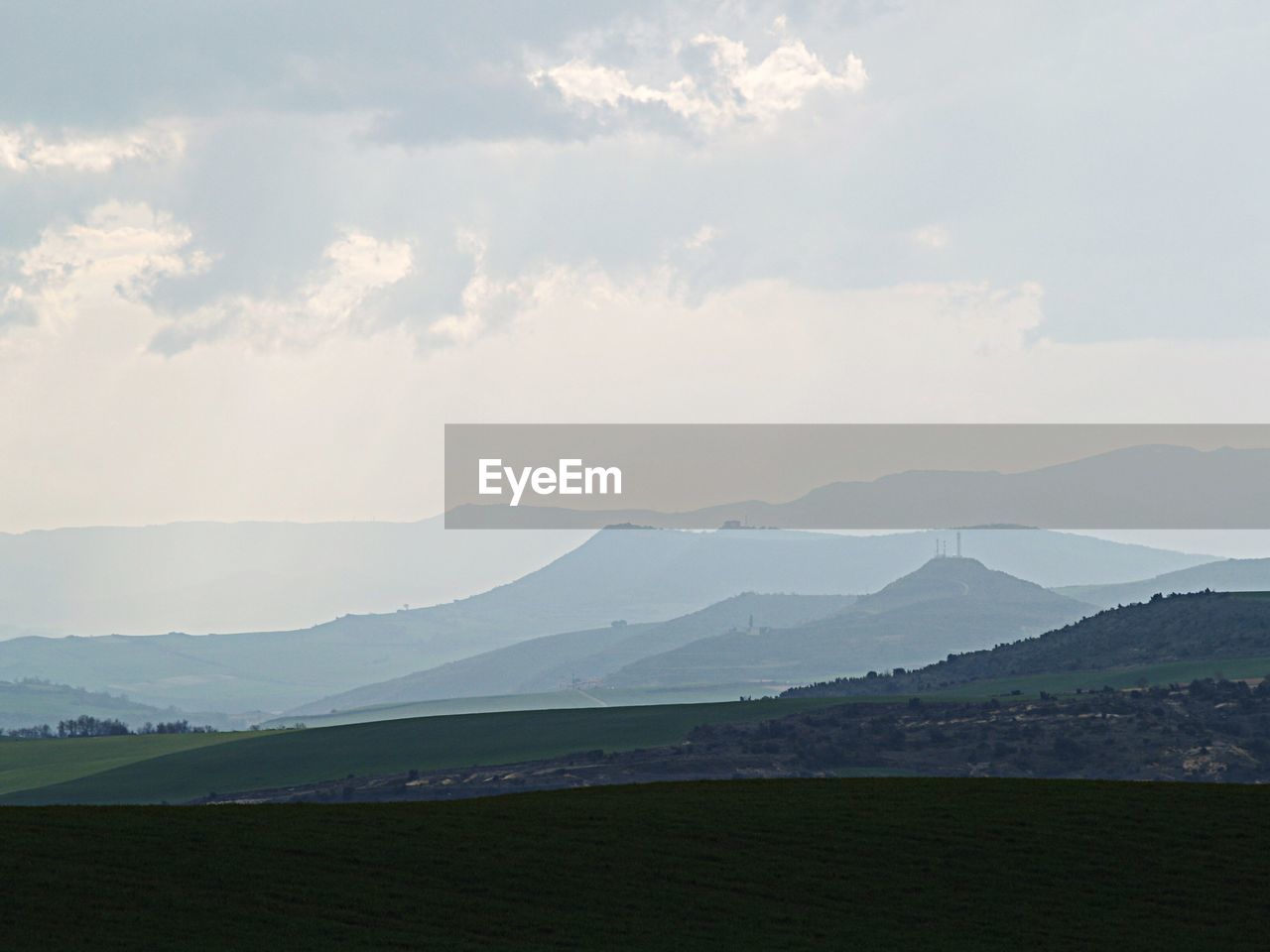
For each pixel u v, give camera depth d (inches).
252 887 2156.7
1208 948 2065.7
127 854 2279.8
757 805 2847.0
